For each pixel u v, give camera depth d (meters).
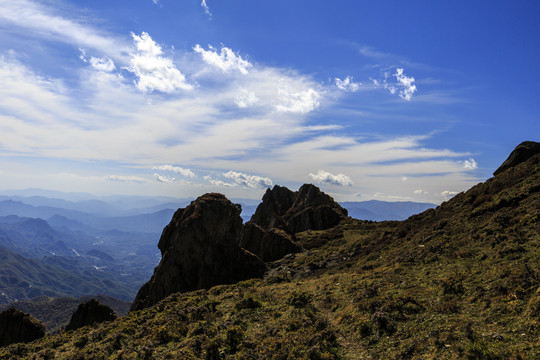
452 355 11.30
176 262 48.53
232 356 16.06
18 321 45.56
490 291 15.52
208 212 51.81
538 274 14.78
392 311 16.53
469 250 24.00
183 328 21.67
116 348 21.62
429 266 24.12
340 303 20.83
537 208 25.22
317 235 80.38
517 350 10.38
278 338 16.88
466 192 50.88
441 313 15.05
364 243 54.09
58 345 27.62
